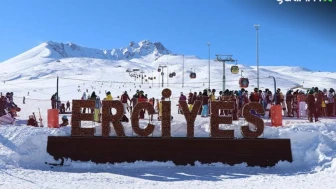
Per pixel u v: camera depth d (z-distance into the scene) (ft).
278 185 41.78
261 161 53.72
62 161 53.36
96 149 54.13
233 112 70.64
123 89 272.31
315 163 51.80
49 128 57.52
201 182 43.86
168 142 54.39
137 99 78.23
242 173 49.70
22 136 54.65
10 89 257.34
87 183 42.45
